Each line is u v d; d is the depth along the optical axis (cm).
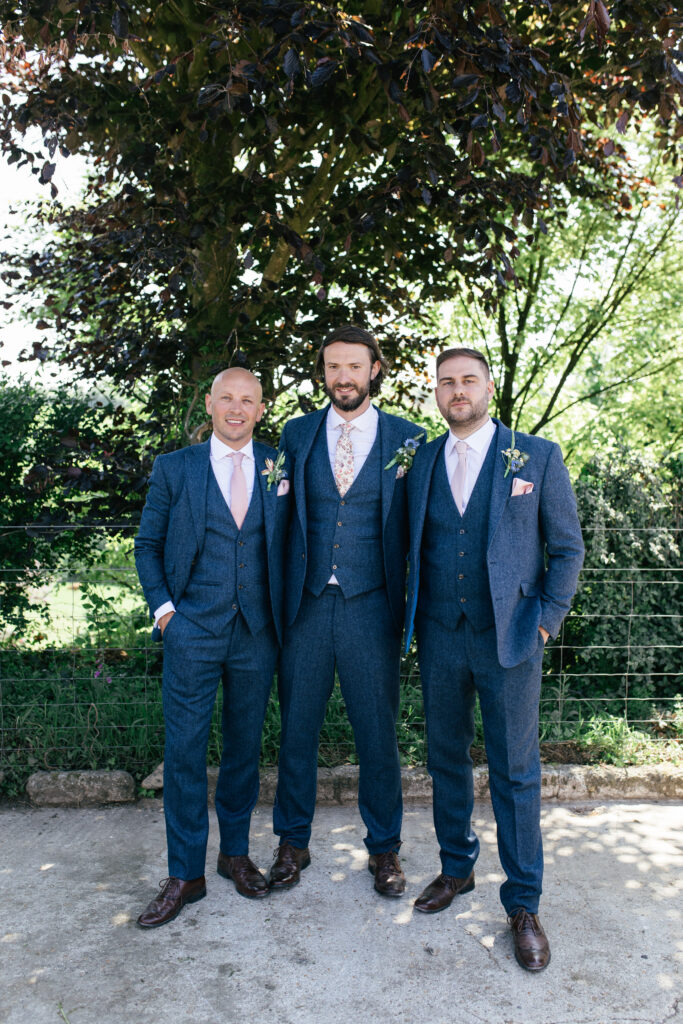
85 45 400
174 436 456
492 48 329
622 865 313
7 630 455
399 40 350
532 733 259
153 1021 222
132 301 516
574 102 379
